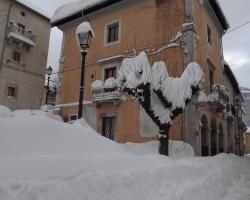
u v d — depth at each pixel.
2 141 3.86
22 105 23.88
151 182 4.84
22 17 24.88
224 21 19.28
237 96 28.88
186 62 13.82
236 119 25.75
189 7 14.63
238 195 6.50
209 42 17.66
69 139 4.86
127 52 16.03
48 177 3.40
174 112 9.27
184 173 6.21
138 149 10.88
